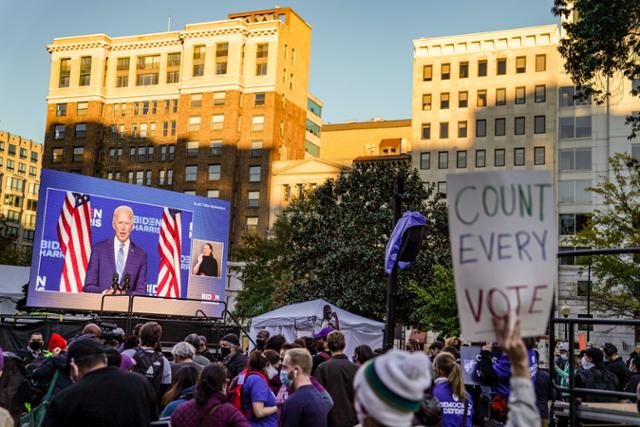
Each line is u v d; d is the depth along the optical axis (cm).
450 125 6806
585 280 5559
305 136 8625
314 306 2388
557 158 6225
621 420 443
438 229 4109
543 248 286
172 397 692
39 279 2369
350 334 2381
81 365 480
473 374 753
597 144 6091
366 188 4216
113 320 1911
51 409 465
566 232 6034
